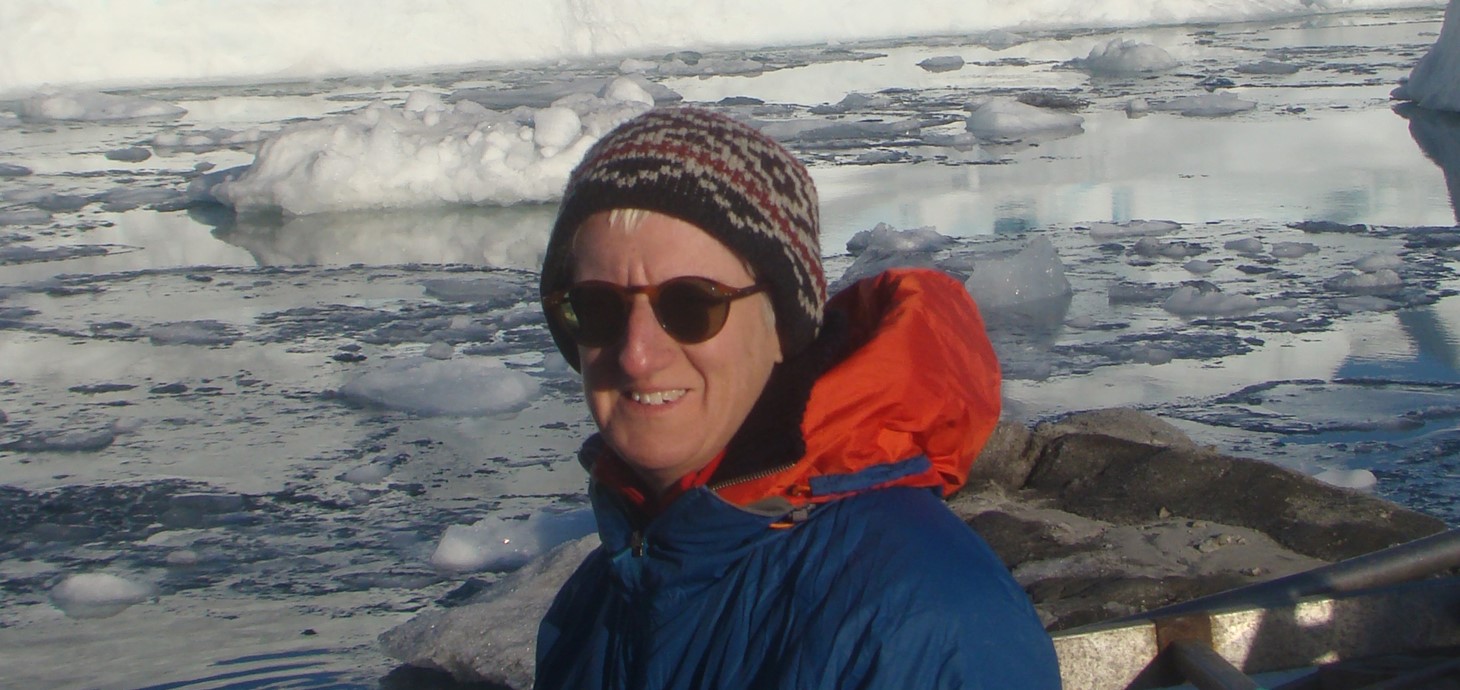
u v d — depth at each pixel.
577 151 10.99
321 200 10.58
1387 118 13.29
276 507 5.08
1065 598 3.16
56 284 8.57
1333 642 2.69
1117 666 2.62
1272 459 5.20
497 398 6.12
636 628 1.66
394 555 4.62
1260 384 6.12
